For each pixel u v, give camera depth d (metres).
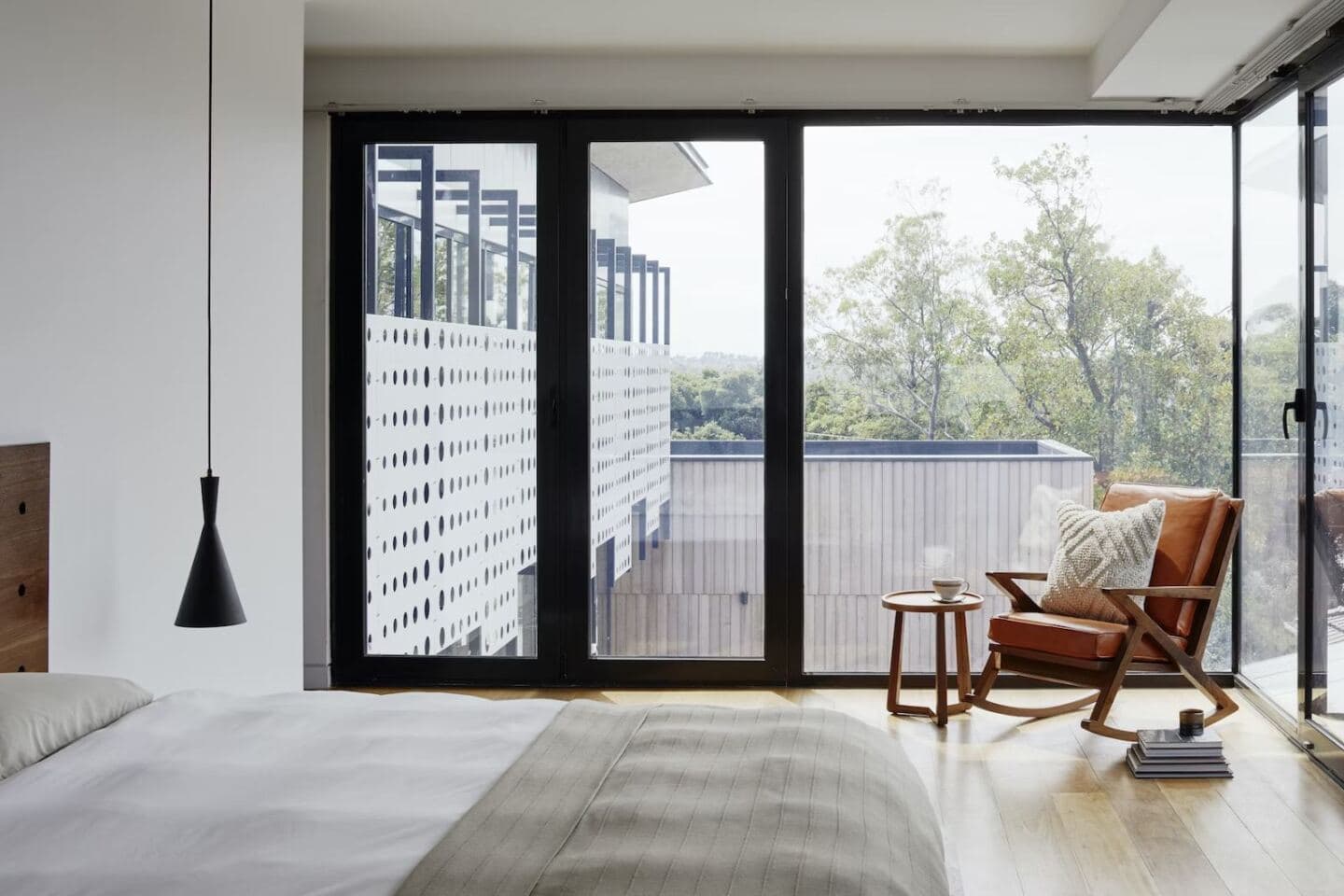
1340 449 3.65
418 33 4.44
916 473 4.88
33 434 2.66
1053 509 4.87
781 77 4.72
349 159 4.82
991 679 4.37
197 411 3.37
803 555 4.89
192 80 3.32
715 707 2.45
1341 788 3.57
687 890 1.50
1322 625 3.83
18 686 2.17
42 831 1.68
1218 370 4.80
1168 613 4.18
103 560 2.93
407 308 4.87
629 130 4.79
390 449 4.89
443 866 1.57
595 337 4.87
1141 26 3.79
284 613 3.97
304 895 1.48
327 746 2.12
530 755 2.08
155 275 3.14
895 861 1.69
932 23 4.29
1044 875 2.94
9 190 2.57
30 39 2.62
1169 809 3.40
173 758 2.03
